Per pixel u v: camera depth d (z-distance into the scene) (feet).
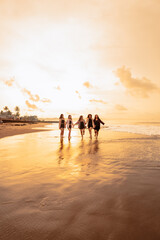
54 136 44.06
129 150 22.24
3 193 8.72
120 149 23.09
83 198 8.13
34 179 10.92
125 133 56.03
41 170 13.01
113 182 10.38
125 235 5.40
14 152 20.80
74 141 32.89
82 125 37.24
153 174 12.00
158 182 10.37
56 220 6.26
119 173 12.26
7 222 6.15
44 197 8.25
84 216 6.52
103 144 28.32
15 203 7.63
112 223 6.06
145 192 8.82
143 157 17.87
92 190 9.12
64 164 14.93
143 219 6.30
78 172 12.51
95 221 6.18
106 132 61.67
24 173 12.22
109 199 8.01
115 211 6.88
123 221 6.17
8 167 13.84
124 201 7.79
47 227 5.83
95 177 11.38
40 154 19.56
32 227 5.84
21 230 5.68
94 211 6.89
